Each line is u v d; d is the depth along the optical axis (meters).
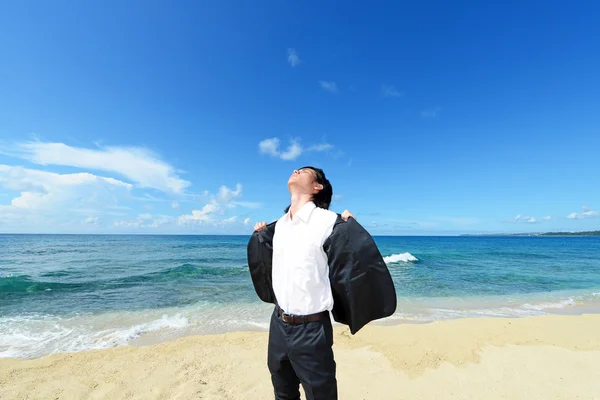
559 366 3.90
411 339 4.83
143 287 10.93
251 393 3.24
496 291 10.66
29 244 45.09
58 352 4.86
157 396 3.18
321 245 1.65
